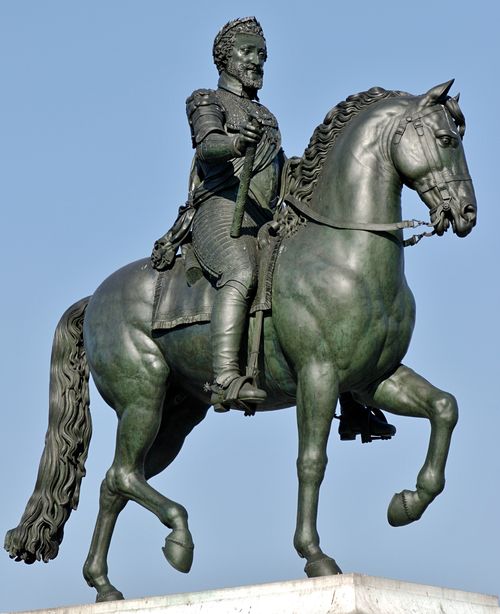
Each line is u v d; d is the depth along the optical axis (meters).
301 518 12.59
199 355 13.70
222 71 14.22
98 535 14.14
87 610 12.92
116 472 14.09
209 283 13.67
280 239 13.27
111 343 14.21
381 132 13.02
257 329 13.09
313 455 12.66
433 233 12.94
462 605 12.41
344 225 12.94
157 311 13.95
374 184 12.96
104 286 14.57
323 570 12.32
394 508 12.90
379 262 12.85
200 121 13.63
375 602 11.72
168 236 14.08
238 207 13.23
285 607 11.88
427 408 12.92
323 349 12.77
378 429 13.75
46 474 14.68
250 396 12.75
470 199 12.73
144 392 14.07
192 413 14.73
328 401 12.71
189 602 12.38
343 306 12.73
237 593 12.16
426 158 12.78
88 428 14.86
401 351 13.05
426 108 12.95
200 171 14.16
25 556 14.51
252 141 13.06
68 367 14.88
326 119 13.42
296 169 13.50
